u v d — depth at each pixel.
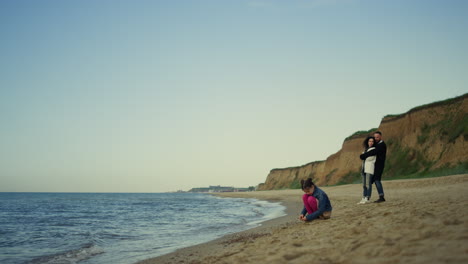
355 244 4.86
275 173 115.88
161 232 13.27
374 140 11.49
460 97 41.97
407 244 4.29
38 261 8.19
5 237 12.98
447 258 3.43
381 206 10.05
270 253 5.49
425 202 9.68
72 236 12.74
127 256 8.48
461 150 36.12
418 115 45.69
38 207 39.50
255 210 24.78
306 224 8.89
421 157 41.31
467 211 5.96
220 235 11.46
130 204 47.12
